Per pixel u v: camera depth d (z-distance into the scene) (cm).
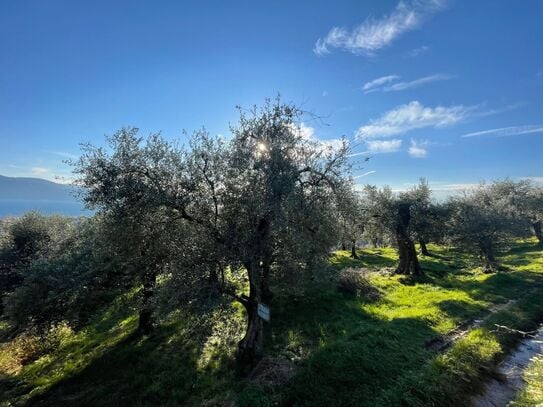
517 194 6688
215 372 1546
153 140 1558
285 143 1617
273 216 1470
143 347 1948
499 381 1406
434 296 2709
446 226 4103
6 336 2811
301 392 1255
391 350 1547
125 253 1903
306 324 2009
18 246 4191
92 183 1554
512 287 2972
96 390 1598
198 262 1498
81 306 2286
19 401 1659
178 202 1468
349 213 1912
